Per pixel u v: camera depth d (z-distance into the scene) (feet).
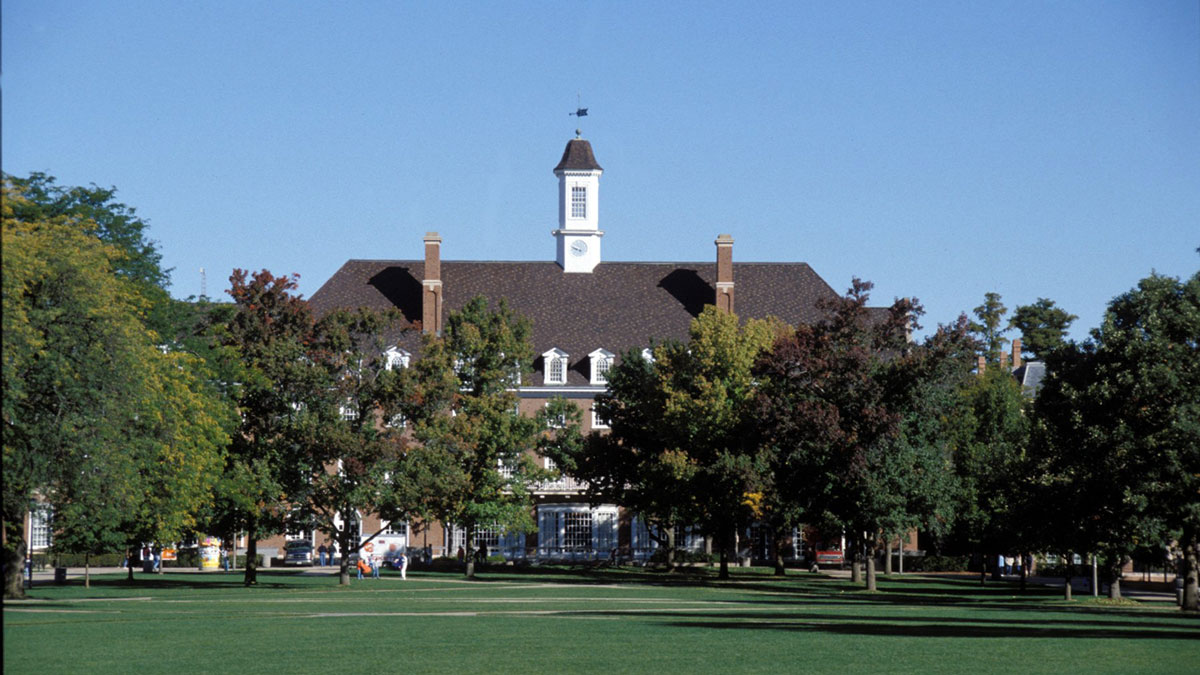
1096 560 219.00
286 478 213.66
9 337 130.11
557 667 86.63
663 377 247.50
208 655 94.89
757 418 217.36
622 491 264.31
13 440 140.15
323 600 168.86
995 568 258.16
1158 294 165.89
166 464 183.11
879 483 203.92
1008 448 220.43
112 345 149.18
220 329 222.07
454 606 154.81
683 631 115.14
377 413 252.62
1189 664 87.15
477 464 250.16
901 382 210.18
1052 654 93.81
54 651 97.96
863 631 115.34
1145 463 161.99
